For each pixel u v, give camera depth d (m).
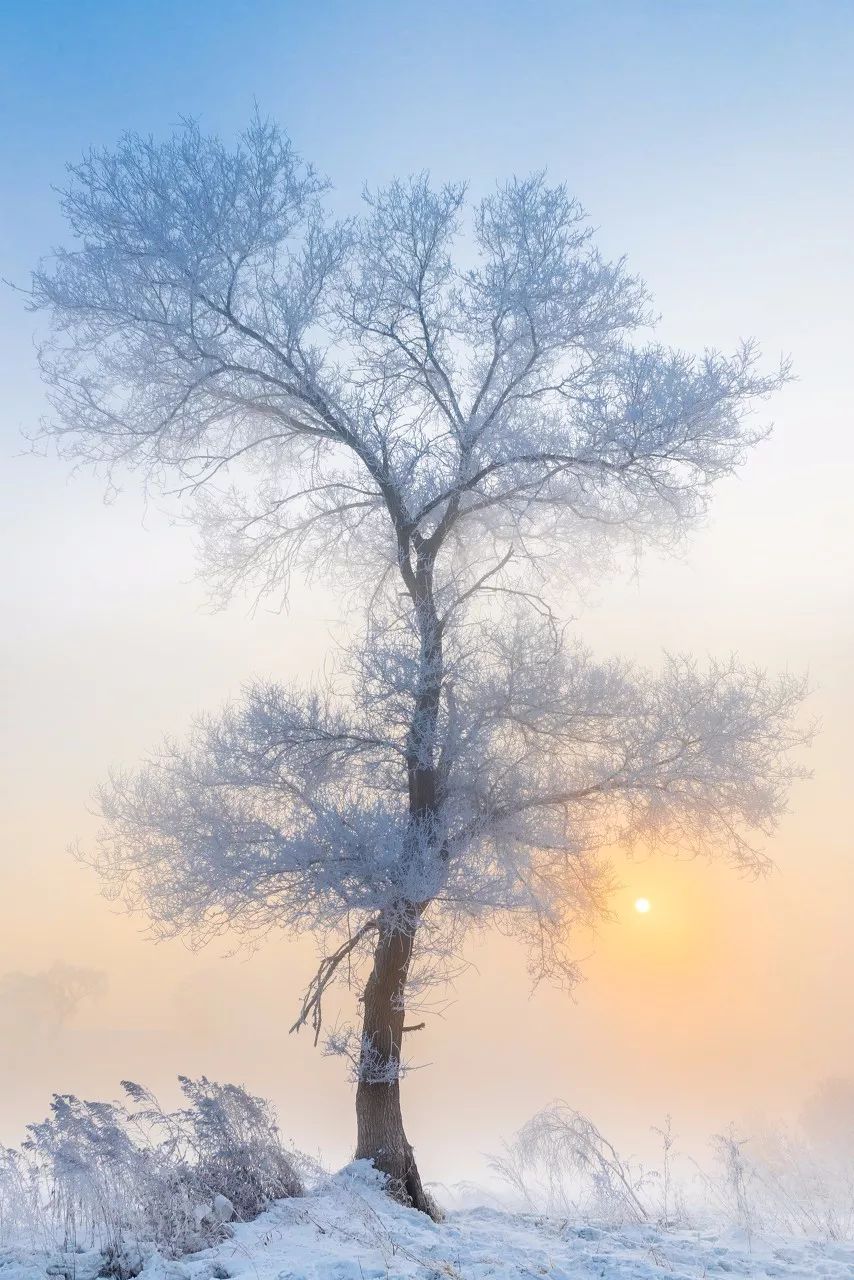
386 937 9.91
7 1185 7.56
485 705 9.68
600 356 10.45
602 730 10.25
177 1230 7.07
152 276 10.23
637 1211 9.94
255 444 11.49
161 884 10.20
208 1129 8.30
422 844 9.33
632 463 10.23
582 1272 7.09
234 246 10.23
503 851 9.89
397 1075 9.70
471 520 11.54
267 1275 6.29
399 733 9.93
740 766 10.05
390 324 10.65
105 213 10.07
